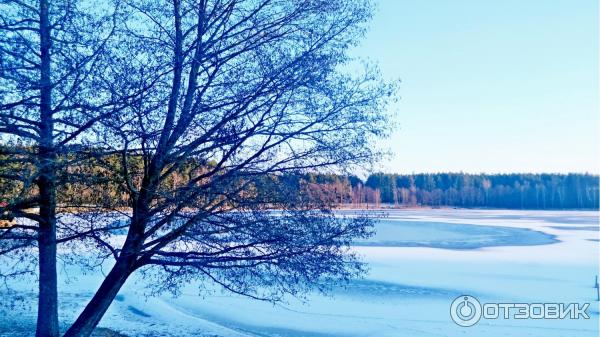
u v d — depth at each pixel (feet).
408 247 90.99
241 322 38.37
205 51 21.58
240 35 22.91
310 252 22.03
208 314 40.50
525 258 76.48
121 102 18.57
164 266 23.21
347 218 23.02
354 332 36.37
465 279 57.31
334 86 22.09
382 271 62.18
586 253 83.05
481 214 260.62
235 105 21.44
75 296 43.86
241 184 21.33
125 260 22.24
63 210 22.58
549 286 53.67
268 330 36.70
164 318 38.81
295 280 22.74
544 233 128.98
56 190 21.94
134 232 21.61
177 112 21.13
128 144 19.47
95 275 53.42
